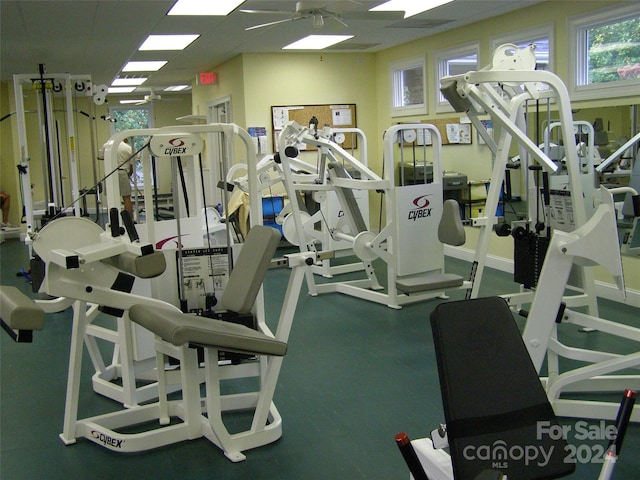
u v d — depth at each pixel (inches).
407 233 206.5
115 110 612.7
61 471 110.3
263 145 342.6
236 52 334.6
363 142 267.3
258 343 103.8
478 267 163.9
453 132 293.9
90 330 143.6
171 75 435.8
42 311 82.7
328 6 189.6
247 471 108.6
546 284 110.3
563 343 166.7
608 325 126.8
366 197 279.7
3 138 398.6
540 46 239.0
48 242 147.2
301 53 343.3
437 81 303.0
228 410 133.9
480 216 177.8
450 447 64.8
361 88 356.2
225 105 386.9
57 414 133.9
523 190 245.4
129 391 133.8
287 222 258.7
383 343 173.9
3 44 269.6
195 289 130.6
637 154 195.8
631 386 135.4
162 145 118.6
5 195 385.1
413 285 190.9
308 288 235.8
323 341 177.2
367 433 121.2
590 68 220.2
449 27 280.7
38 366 163.3
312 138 212.7
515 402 67.8
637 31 199.8
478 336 69.1
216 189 422.3
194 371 119.2
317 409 132.6
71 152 265.9
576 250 108.2
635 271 200.7
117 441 115.5
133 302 109.6
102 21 229.1
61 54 305.6
